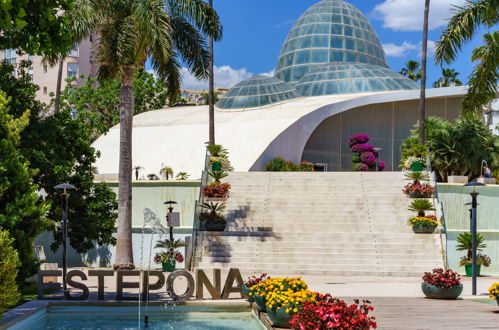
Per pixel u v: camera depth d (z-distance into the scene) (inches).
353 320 319.9
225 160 1159.0
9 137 472.1
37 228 507.8
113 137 1552.7
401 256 836.0
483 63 787.4
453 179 1084.5
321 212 971.9
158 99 2301.9
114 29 782.5
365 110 1696.6
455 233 884.0
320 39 2321.6
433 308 516.4
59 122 866.8
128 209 804.0
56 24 361.4
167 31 763.4
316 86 1921.8
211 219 930.1
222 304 533.3
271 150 1338.6
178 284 696.4
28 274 511.5
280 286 450.3
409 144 1299.2
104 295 588.7
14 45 376.5
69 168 845.8
